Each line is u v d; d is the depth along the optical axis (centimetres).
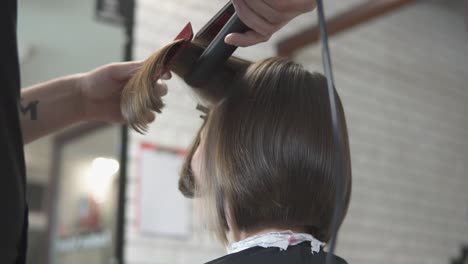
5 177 67
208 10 314
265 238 80
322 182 83
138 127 85
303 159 83
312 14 363
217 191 86
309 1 73
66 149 244
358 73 411
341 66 400
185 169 97
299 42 330
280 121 84
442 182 459
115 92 105
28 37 239
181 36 85
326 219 84
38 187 235
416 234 423
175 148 283
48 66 240
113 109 107
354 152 393
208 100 92
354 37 415
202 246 283
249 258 77
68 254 238
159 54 84
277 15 73
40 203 235
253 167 82
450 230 453
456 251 452
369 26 429
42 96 106
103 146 256
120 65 105
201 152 91
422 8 481
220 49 83
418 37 471
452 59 500
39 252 230
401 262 404
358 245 379
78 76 107
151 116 86
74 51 250
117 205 255
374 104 418
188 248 278
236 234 85
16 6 70
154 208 270
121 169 259
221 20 82
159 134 279
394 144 425
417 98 457
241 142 84
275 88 87
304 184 82
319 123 85
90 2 261
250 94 87
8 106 68
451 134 480
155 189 271
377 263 387
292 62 92
